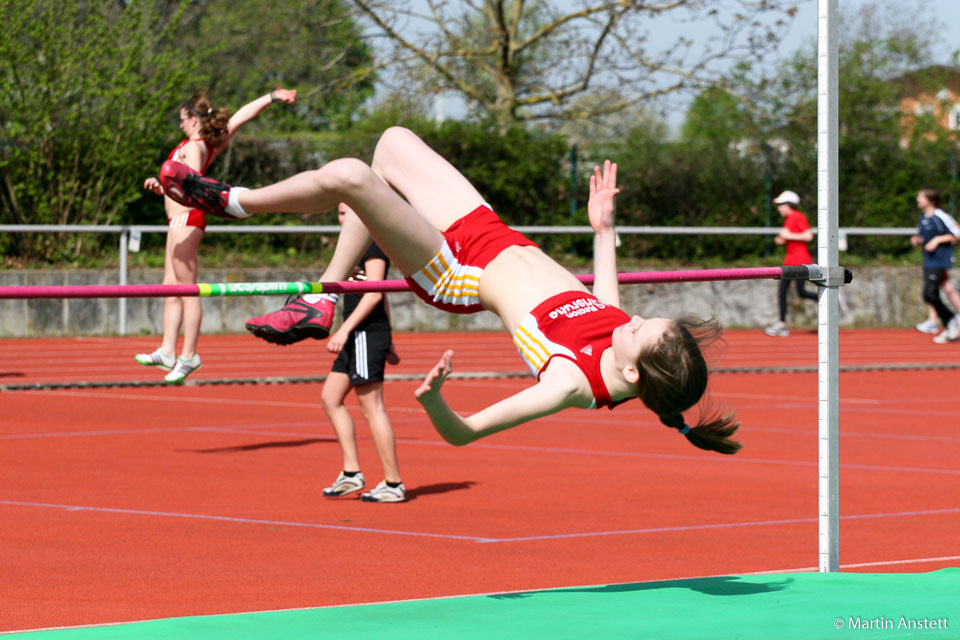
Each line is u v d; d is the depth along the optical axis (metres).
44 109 26.81
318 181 5.54
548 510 9.27
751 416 15.23
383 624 5.17
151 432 13.17
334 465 11.30
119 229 24.36
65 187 27.41
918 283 31.98
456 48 32.75
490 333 28.73
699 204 31.75
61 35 26.91
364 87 38.88
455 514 9.06
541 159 30.25
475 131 30.02
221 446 12.30
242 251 28.91
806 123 32.22
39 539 7.91
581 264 30.30
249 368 20.41
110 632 5.02
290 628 5.09
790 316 31.20
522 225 30.44
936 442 13.23
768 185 32.00
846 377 20.17
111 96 27.12
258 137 29.14
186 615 6.01
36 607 6.14
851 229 29.20
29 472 10.54
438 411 4.75
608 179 6.32
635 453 12.30
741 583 6.13
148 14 27.95
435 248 5.74
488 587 6.73
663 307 30.38
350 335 9.54
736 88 32.06
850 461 11.88
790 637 4.96
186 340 11.61
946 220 26.86
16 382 17.91
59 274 25.89
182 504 9.27
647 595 5.78
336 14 32.56
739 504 9.58
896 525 8.76
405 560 7.45
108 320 26.17
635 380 5.22
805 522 8.85
